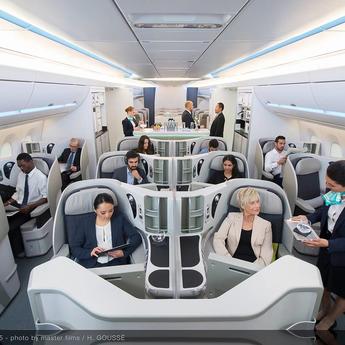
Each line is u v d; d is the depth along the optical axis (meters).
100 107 6.37
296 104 3.67
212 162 3.73
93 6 1.44
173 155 4.84
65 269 0.92
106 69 5.31
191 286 1.66
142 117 10.67
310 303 0.85
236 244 2.25
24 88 2.57
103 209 2.12
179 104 16.91
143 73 6.51
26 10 1.53
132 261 2.15
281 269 0.91
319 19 1.67
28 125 4.59
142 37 2.23
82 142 5.35
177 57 3.51
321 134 4.58
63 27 1.92
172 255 1.94
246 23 1.76
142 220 2.04
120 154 3.89
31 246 3.34
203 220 2.03
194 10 1.50
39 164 3.80
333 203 1.99
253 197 2.15
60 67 4.16
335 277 2.03
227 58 3.57
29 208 3.34
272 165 4.70
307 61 3.32
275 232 2.33
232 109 8.30
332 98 2.56
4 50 2.41
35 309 0.87
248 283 0.86
